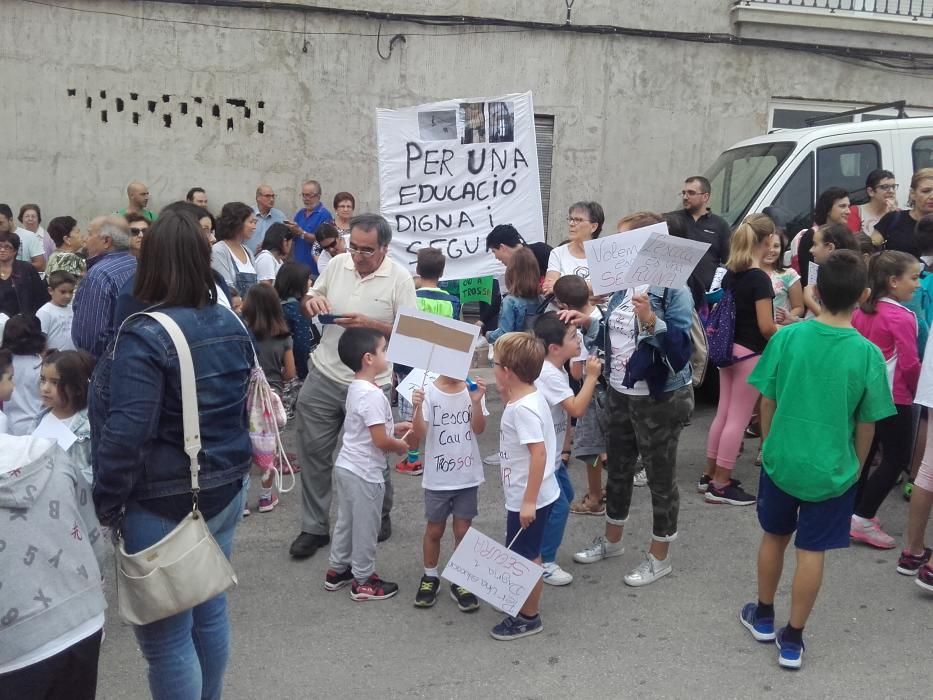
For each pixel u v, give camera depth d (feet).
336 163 35.04
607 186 36.35
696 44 35.76
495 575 12.98
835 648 13.01
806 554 12.15
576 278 15.31
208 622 9.99
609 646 13.11
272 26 33.83
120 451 8.64
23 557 7.50
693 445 22.63
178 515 9.20
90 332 14.37
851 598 14.52
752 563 15.88
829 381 11.78
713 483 18.79
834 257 12.00
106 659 12.82
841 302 11.96
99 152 33.99
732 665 12.56
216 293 9.71
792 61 36.32
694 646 13.08
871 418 11.80
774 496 12.51
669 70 35.81
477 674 12.42
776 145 27.58
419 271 19.86
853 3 35.91
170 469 9.11
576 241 19.53
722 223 24.06
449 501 14.40
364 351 14.20
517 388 13.26
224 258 21.79
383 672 12.48
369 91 34.68
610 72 35.55
